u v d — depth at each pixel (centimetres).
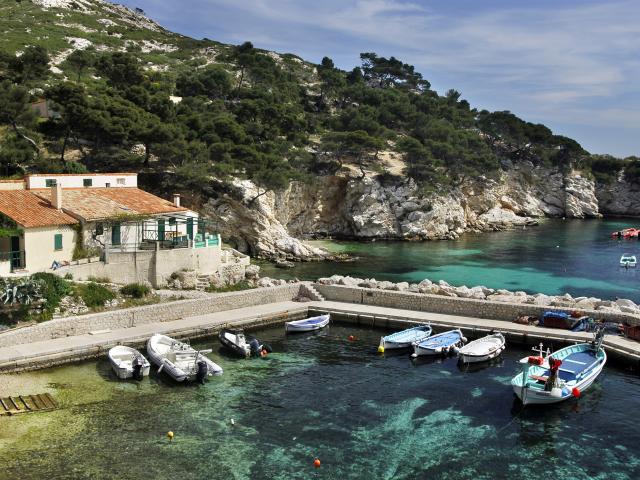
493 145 18100
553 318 4803
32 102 9550
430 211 12488
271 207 10012
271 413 3366
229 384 3781
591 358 4053
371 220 12031
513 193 16725
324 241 11512
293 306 5481
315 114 15888
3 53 11194
